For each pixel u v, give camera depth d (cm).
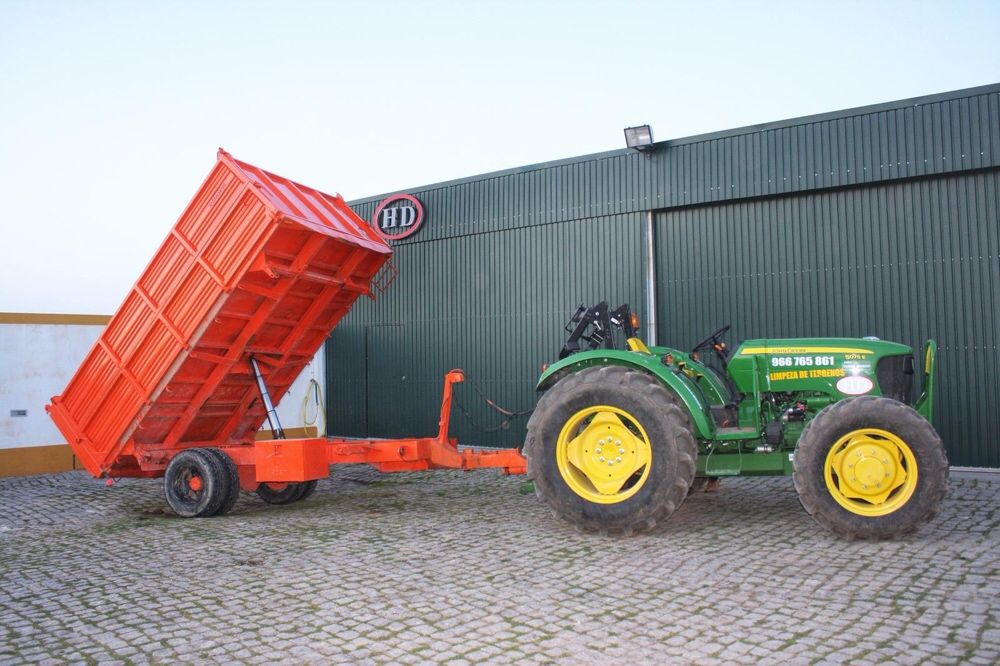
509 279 1217
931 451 567
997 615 415
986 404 888
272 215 694
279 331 838
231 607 463
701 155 1045
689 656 369
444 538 634
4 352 1166
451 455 771
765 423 659
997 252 884
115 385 791
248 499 894
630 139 1041
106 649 401
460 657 375
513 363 1211
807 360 652
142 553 616
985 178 891
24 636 424
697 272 1063
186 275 743
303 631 417
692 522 670
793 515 691
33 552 636
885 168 927
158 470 823
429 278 1308
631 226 1108
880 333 945
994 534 598
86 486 1034
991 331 886
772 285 1012
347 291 885
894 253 940
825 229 980
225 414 884
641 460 630
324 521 729
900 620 411
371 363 1381
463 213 1264
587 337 754
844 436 585
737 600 450
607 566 530
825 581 483
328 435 1443
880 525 573
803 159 977
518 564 542
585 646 385
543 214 1179
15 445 1170
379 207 1352
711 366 770
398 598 470
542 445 643
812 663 358
